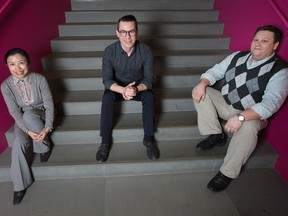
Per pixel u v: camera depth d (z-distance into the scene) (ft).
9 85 5.53
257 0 7.19
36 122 5.76
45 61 8.19
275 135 6.54
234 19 8.79
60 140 6.82
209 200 5.72
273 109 5.23
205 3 10.62
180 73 8.26
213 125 6.30
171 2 10.52
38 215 5.30
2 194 5.82
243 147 5.49
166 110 7.70
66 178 6.28
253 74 5.67
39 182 6.16
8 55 5.12
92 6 10.37
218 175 5.99
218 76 6.50
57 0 9.20
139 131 6.89
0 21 5.80
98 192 5.90
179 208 5.50
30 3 7.28
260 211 5.46
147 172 6.41
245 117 5.30
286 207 5.57
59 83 7.78
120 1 10.34
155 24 9.48
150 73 6.49
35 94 5.82
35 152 6.17
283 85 5.25
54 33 9.16
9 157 6.27
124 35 5.72
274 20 6.39
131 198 5.74
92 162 6.23
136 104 7.48
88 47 9.04
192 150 6.72
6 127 6.52
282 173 6.36
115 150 6.69
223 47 9.40
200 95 6.18
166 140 7.13
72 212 5.37
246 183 6.20
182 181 6.26
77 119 7.29
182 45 9.23
